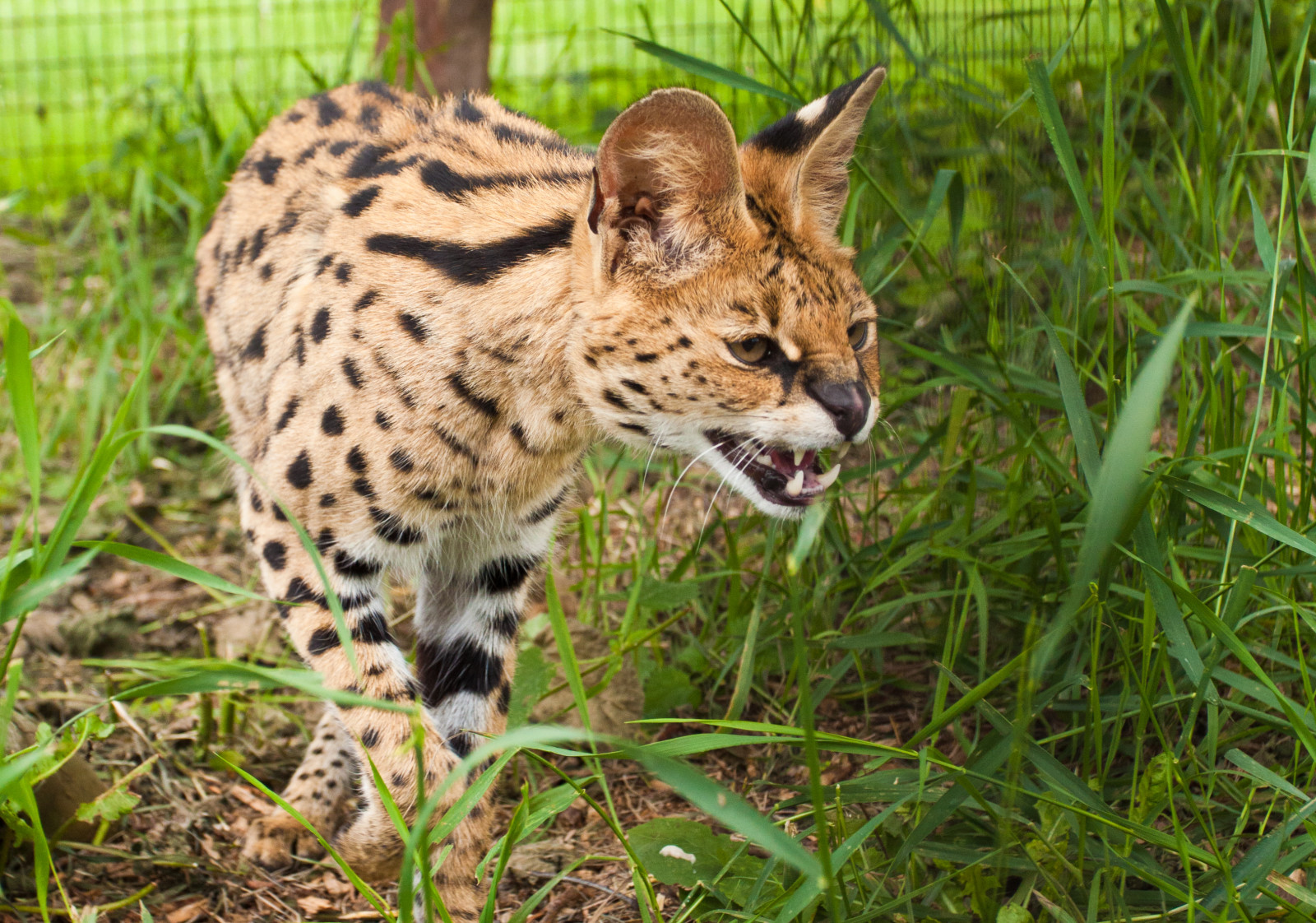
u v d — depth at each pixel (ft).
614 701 13.98
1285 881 9.27
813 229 11.16
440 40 22.31
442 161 11.70
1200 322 12.30
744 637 14.40
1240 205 16.67
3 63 31.50
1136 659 11.97
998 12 16.15
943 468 13.29
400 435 10.92
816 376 10.44
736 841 11.68
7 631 15.40
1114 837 10.47
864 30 16.81
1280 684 11.98
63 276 24.75
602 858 10.73
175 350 21.83
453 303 10.80
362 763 11.10
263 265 12.78
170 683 8.32
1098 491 6.82
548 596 8.73
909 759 13.04
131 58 29.71
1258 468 13.38
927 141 16.65
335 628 11.23
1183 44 13.03
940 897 9.99
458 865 11.09
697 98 9.96
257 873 12.16
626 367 10.66
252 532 11.90
